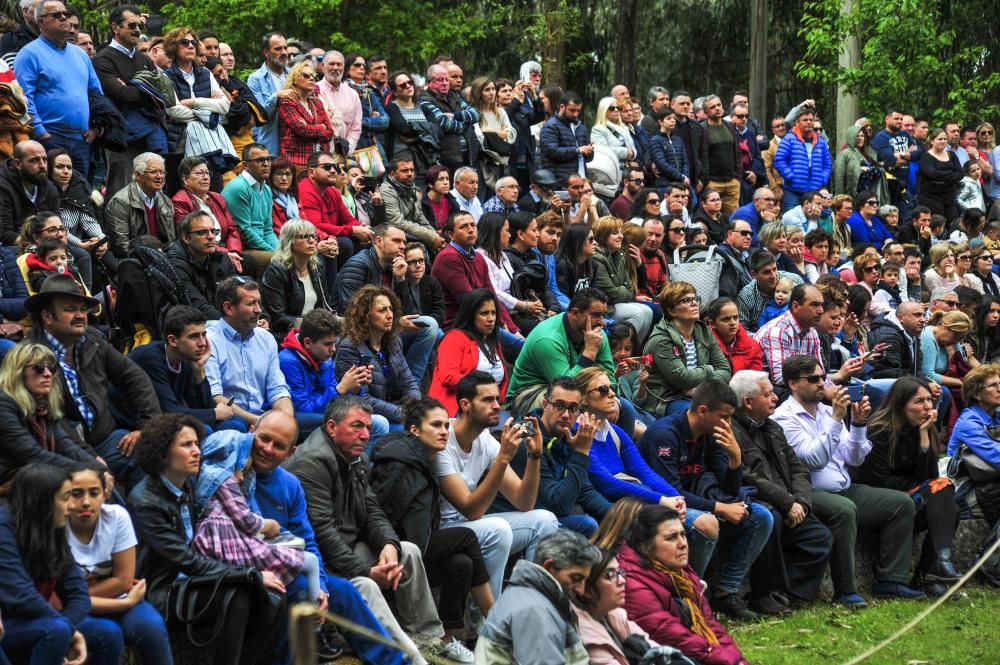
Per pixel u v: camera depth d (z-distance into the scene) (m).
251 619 8.18
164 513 8.17
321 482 9.06
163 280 11.32
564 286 14.96
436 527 9.62
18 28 14.38
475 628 10.00
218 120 15.03
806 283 14.95
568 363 12.19
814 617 11.24
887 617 11.36
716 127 20.03
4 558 7.20
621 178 18.91
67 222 12.41
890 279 17.48
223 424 10.15
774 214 18.88
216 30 29.09
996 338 17.28
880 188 21.92
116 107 14.15
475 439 10.14
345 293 13.08
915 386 12.42
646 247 15.84
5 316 10.52
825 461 12.01
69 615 7.36
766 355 14.19
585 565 7.97
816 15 32.25
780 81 34.56
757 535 10.99
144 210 12.73
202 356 10.01
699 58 35.06
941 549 12.17
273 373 10.93
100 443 9.45
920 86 26.09
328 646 8.98
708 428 11.16
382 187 15.45
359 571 8.92
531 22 33.78
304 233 12.52
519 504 10.02
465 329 12.16
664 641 8.69
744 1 34.38
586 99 34.84
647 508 9.05
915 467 12.50
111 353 9.66
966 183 22.77
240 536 8.36
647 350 13.23
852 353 15.44
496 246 14.45
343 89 16.48
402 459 9.41
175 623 8.11
